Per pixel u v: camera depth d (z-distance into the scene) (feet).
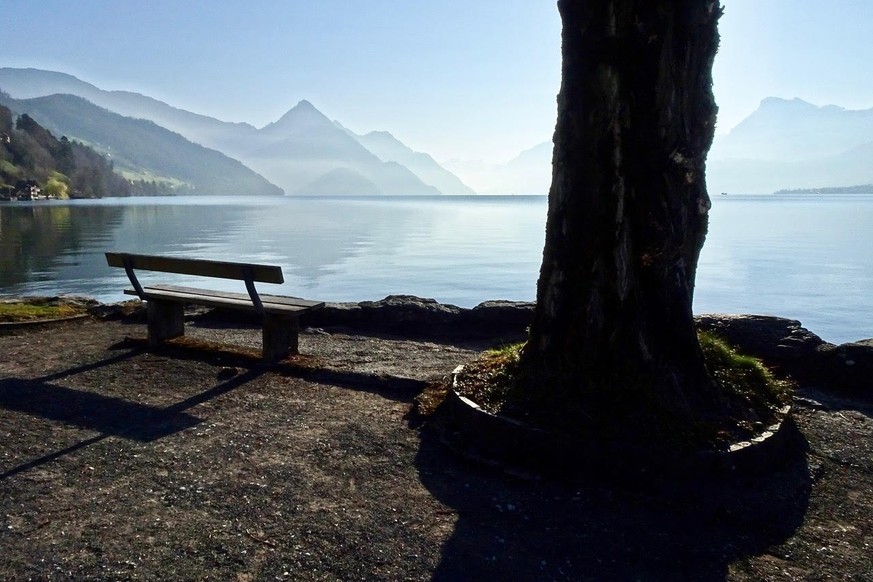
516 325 25.70
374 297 62.80
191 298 21.27
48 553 9.93
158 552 10.00
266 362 20.20
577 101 13.57
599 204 13.65
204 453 13.65
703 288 71.51
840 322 54.29
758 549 10.60
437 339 25.27
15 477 12.44
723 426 13.16
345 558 9.95
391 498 11.86
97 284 70.69
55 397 17.20
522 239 140.26
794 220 225.35
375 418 15.88
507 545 10.45
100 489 12.00
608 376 13.65
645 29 12.87
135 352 21.71
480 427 13.76
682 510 11.56
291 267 87.45
